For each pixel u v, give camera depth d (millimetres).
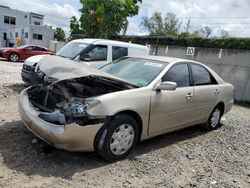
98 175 3541
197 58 14594
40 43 36219
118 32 24125
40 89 4258
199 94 5270
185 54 15141
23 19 41094
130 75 4727
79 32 29062
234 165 4480
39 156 3809
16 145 4055
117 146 3887
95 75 3652
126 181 3506
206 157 4668
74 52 8305
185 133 5852
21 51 18891
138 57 5359
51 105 3967
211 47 14070
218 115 6285
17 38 37250
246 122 7770
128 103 3873
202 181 3801
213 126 6219
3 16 39031
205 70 5766
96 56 8320
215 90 5828
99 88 4293
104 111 3605
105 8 23516
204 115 5672
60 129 3441
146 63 5012
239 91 12852
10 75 10945
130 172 3742
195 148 5012
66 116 3490
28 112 3865
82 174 3504
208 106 5676
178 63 5055
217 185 3736
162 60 5051
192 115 5238
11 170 3373
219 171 4184
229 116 8312
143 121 4156
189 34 16438
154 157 4324
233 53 13117
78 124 3457
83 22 24656
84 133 3518
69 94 3945
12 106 6109
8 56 18422
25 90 4582
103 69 5258
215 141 5582
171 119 4695
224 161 4598
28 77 7742
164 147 4828
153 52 16844
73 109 3469
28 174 3336
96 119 3562
